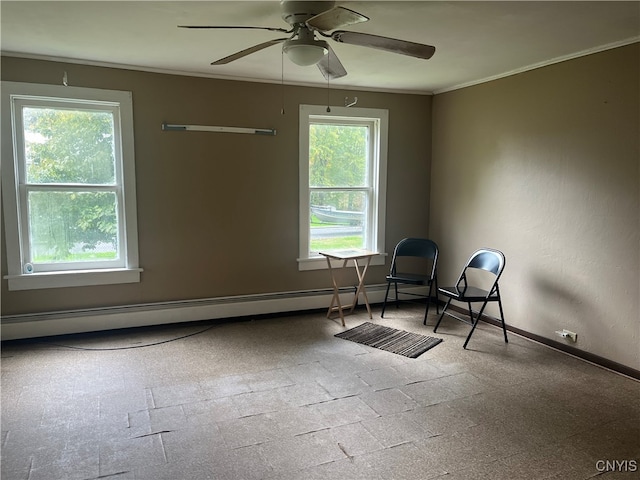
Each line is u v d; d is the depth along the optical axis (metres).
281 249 4.44
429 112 4.89
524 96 3.77
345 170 4.69
